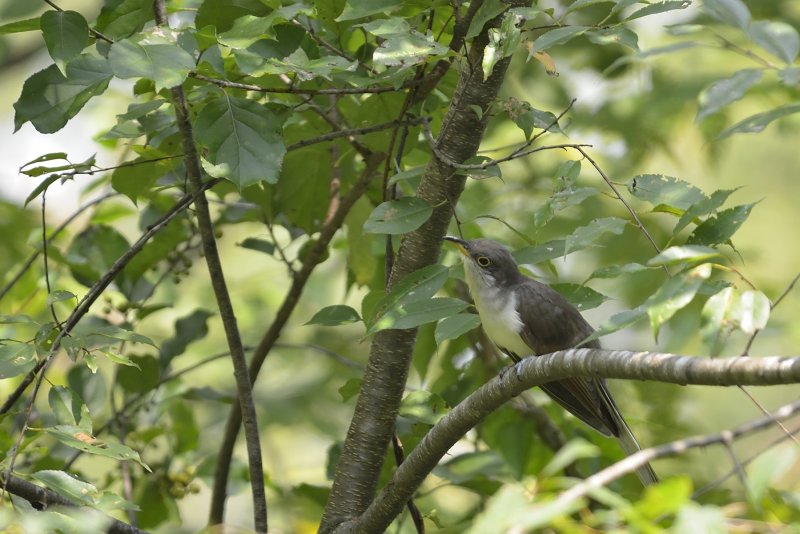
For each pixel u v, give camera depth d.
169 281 17.39
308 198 11.83
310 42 9.38
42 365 8.16
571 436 12.49
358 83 8.63
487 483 11.52
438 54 7.98
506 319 10.36
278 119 8.93
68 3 18.62
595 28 8.08
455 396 12.45
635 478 12.20
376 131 10.07
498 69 9.04
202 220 9.32
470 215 15.21
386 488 8.58
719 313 5.95
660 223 16.75
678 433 13.70
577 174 8.02
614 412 10.07
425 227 9.22
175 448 12.13
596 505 10.23
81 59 8.16
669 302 6.03
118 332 8.18
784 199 23.14
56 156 8.46
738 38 16.44
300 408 16.72
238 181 8.12
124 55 7.27
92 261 11.98
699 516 4.73
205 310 12.28
